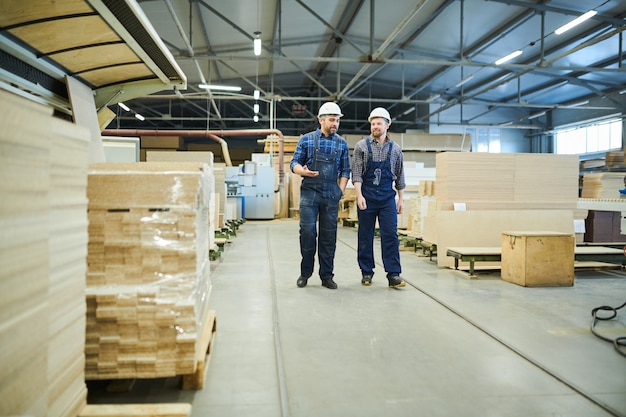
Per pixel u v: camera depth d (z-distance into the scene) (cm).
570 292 425
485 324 316
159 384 212
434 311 351
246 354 255
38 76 344
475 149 1998
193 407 190
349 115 2409
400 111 2245
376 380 221
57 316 137
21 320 112
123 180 192
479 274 517
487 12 1130
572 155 605
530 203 597
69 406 147
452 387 214
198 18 1110
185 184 193
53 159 133
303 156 424
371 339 283
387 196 437
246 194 1357
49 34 299
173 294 189
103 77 401
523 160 596
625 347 270
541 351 263
